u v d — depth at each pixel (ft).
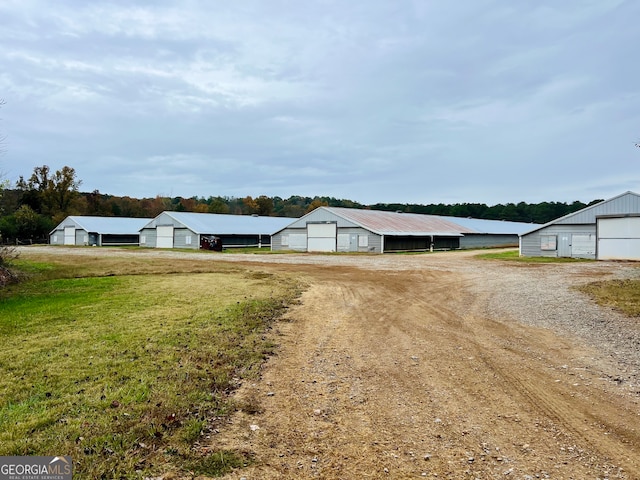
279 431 15.52
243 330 29.63
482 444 14.66
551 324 32.83
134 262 87.15
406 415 16.96
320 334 29.86
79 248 167.32
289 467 13.17
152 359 22.84
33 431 14.79
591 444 14.67
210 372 21.02
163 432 14.93
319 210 147.23
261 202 355.97
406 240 144.66
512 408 17.62
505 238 209.87
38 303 39.73
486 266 85.30
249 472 12.84
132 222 222.28
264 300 41.63
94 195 308.81
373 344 27.32
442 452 14.14
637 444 14.69
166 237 178.40
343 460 13.62
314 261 98.89
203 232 164.55
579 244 108.99
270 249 167.84
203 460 13.39
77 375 20.36
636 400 18.43
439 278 64.28
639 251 98.84
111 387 18.86
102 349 24.58
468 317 35.73
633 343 27.17
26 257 99.96
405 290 51.62
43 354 23.67
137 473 12.55
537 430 15.70
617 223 102.27
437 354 25.13
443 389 19.70
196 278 59.52
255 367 22.39
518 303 41.93
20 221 222.07
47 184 277.44
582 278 61.26
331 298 45.27
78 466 12.70
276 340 27.99
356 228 137.59
